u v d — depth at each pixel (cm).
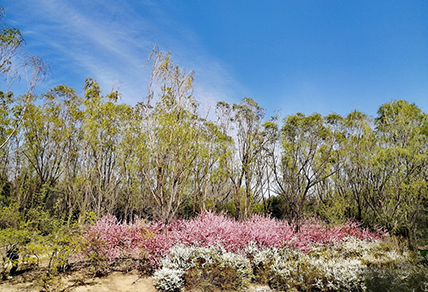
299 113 1305
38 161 1165
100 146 1148
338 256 893
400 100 1223
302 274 704
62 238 622
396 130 1204
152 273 712
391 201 1110
